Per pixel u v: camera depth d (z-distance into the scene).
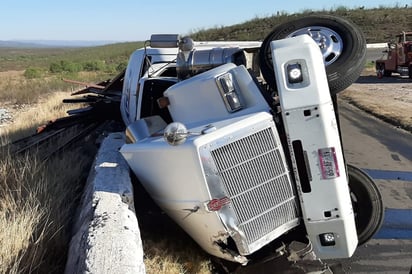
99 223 4.09
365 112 16.80
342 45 4.93
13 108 22.16
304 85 4.18
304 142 4.20
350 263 5.48
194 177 4.14
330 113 4.19
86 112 10.38
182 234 5.38
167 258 4.86
